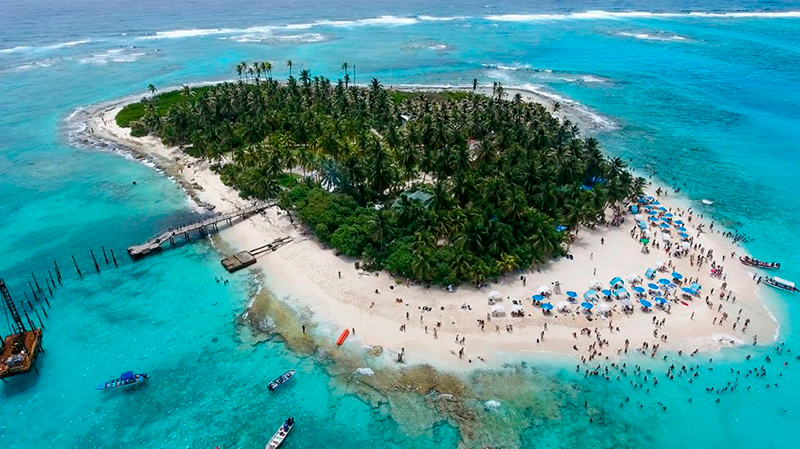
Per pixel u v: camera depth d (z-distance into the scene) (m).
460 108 156.50
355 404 64.62
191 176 127.94
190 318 79.62
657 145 152.38
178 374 69.62
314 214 95.56
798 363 70.44
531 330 74.44
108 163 136.62
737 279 87.69
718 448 59.41
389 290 82.75
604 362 69.62
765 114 179.88
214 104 148.75
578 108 186.25
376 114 149.12
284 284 86.00
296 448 59.69
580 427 61.44
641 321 76.44
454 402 64.25
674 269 89.00
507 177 102.50
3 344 71.25
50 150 144.75
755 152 147.62
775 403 64.69
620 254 92.88
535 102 188.12
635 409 63.66
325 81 173.88
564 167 106.06
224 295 84.62
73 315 80.56
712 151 148.25
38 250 98.00
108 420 63.44
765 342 73.81
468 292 81.75
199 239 100.81
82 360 71.94
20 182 125.25
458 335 73.56
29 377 69.19
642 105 190.62
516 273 86.12
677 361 70.06
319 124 132.62
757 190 124.00
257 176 113.19
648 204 112.69
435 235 89.00
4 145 147.62
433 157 112.31
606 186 105.06
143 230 104.31
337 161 114.50
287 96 158.62
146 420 63.44
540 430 61.03
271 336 75.25
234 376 69.12
